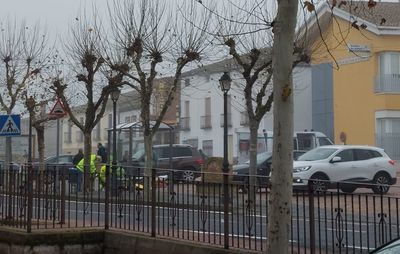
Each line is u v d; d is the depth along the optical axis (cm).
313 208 814
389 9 3891
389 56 3688
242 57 2108
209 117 4759
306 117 4338
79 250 1010
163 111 2156
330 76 4050
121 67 2188
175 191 998
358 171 2312
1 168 1201
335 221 830
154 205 995
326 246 832
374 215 842
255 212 876
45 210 1088
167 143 3128
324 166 2253
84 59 2345
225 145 1672
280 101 611
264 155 2703
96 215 1157
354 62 3847
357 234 896
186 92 4997
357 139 3844
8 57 2869
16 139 3547
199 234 959
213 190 937
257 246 881
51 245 988
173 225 990
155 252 944
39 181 1085
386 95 3662
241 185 897
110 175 1091
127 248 991
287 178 611
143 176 1039
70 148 7138
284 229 611
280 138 611
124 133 2895
